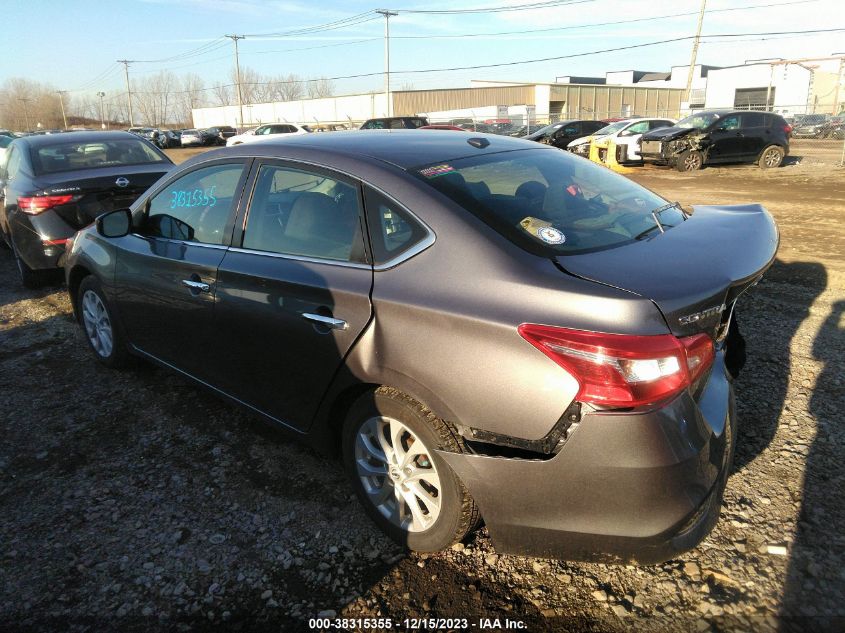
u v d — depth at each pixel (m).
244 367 3.11
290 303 2.77
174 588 2.51
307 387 2.79
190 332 3.41
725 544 2.62
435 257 2.39
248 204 3.13
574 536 2.14
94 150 6.98
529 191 2.71
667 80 88.50
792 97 42.62
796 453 3.18
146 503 3.03
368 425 2.63
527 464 2.13
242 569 2.60
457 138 3.23
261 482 3.17
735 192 12.37
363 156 2.79
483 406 2.18
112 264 3.98
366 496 2.72
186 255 3.36
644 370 1.97
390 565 2.59
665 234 2.65
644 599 2.38
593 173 3.21
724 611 2.30
